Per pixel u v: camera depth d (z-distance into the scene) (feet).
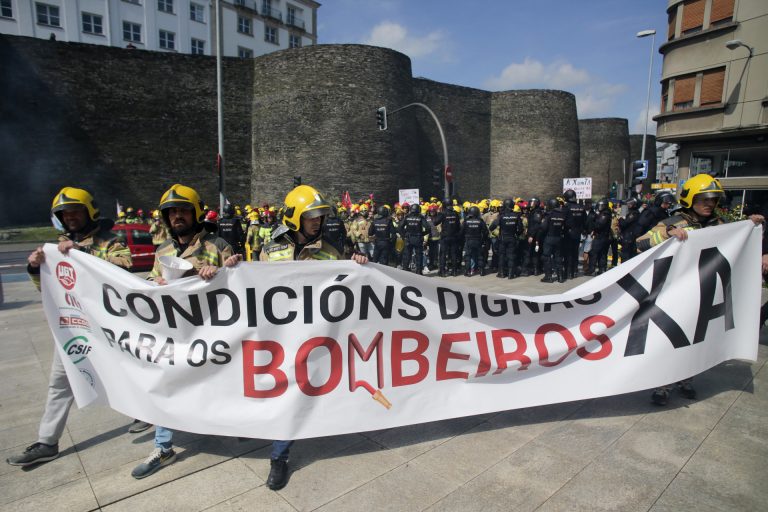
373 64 86.12
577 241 36.29
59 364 10.47
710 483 9.46
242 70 93.56
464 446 11.00
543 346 11.71
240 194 95.14
